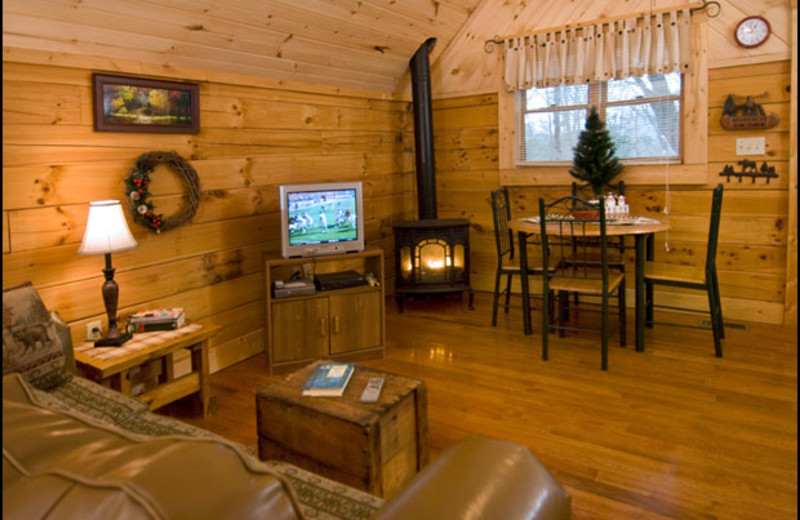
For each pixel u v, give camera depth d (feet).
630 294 14.84
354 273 12.30
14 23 7.61
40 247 8.36
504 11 15.61
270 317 11.17
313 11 11.35
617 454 7.92
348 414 6.27
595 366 11.16
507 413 9.28
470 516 2.67
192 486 1.98
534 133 15.88
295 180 13.34
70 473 1.98
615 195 14.30
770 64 12.53
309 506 4.65
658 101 14.01
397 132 17.12
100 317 9.27
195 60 10.48
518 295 16.66
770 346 11.87
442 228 14.80
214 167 11.23
